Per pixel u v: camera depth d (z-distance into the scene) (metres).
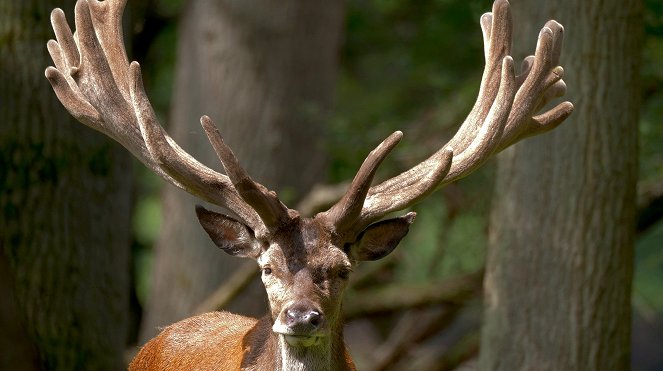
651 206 16.77
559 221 12.77
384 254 10.20
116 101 10.55
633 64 12.86
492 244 13.28
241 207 10.02
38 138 12.85
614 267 12.81
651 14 16.61
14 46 12.80
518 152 12.97
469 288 18.47
